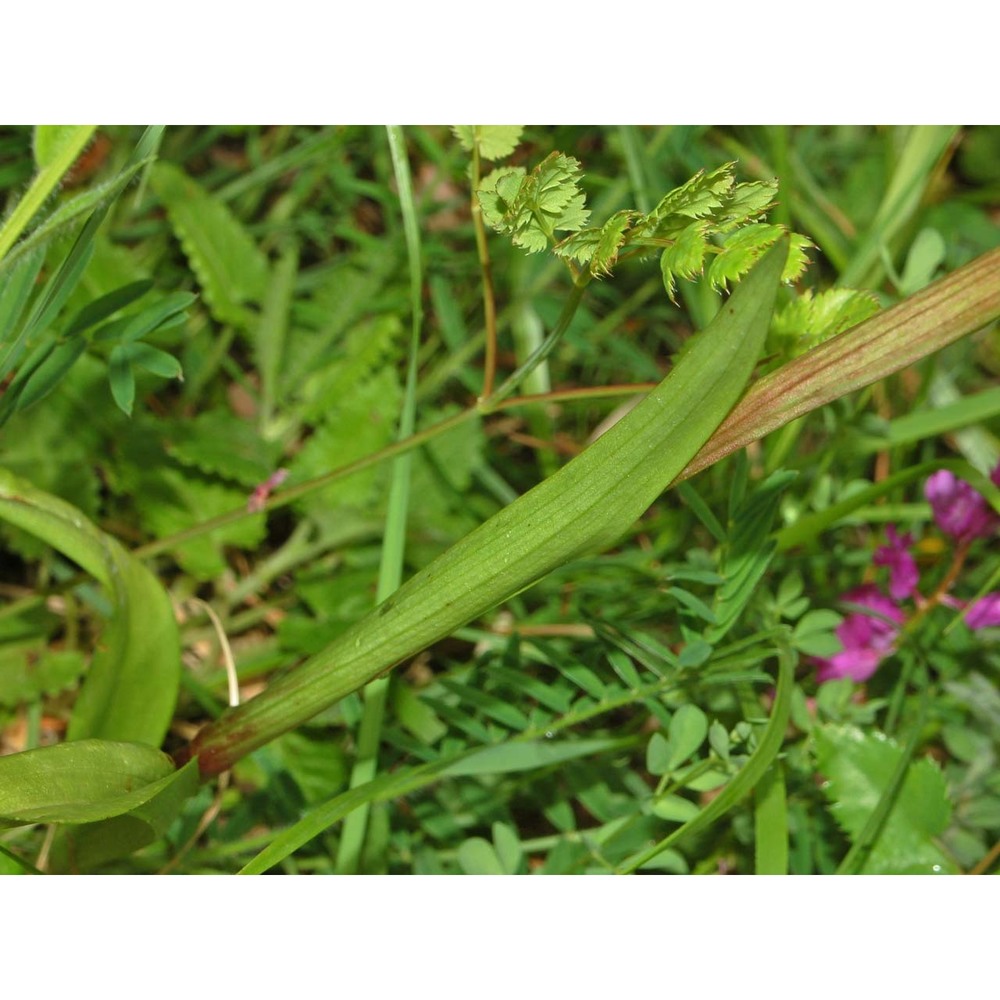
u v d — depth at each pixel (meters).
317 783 0.33
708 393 0.23
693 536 0.38
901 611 0.34
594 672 0.32
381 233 0.49
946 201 0.48
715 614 0.30
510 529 0.24
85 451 0.37
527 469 0.43
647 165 0.41
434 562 0.25
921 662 0.32
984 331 0.43
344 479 0.38
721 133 0.48
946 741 0.34
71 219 0.26
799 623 0.31
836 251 0.44
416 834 0.33
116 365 0.28
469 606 0.25
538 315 0.44
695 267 0.24
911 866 0.31
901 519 0.39
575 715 0.30
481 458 0.40
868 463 0.42
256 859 0.26
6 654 0.35
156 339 0.40
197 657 0.38
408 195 0.31
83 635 0.37
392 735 0.31
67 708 0.36
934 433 0.36
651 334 0.47
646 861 0.27
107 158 0.44
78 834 0.28
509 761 0.30
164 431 0.37
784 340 0.27
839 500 0.35
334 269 0.45
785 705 0.28
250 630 0.39
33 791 0.24
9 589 0.38
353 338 0.41
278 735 0.26
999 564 0.34
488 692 0.32
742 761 0.29
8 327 0.27
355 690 0.25
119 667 0.29
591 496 0.24
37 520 0.27
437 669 0.38
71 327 0.28
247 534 0.38
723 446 0.24
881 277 0.39
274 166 0.45
